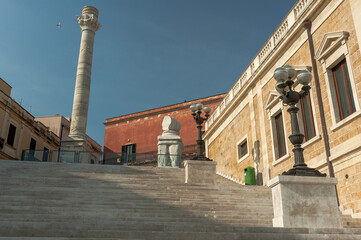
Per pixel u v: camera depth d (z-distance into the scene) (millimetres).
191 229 7129
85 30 29969
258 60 21312
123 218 9133
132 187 12852
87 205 10352
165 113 41719
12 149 33000
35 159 22875
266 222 9891
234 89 25703
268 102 19281
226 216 10250
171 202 11273
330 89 13977
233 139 25156
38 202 10211
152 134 41875
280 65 18438
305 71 9641
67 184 12648
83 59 28750
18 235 6398
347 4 13383
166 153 21125
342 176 12773
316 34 15336
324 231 7180
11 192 10969
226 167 26141
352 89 12594
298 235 6734
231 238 6500
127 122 44438
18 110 34469
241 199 12062
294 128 9297
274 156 18391
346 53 13070
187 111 40062
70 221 8617
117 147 43750
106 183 13258
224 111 26875
